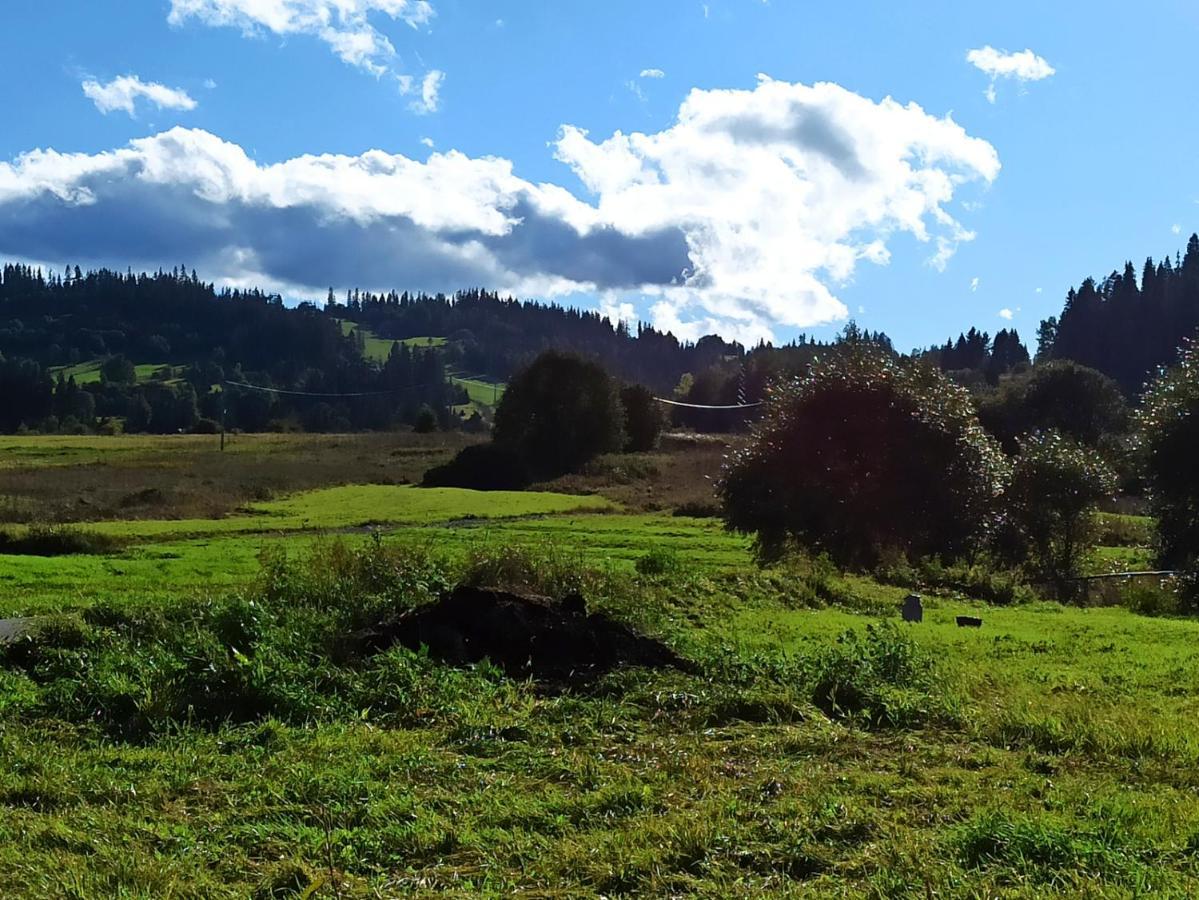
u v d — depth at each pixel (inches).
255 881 217.3
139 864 222.2
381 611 494.3
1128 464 1238.3
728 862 221.3
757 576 867.4
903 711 363.3
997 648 542.0
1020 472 1235.2
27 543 1117.1
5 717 355.9
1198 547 1046.4
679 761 300.0
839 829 239.0
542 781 286.0
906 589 1029.8
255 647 407.2
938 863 214.7
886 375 1149.7
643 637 457.1
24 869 221.0
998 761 304.8
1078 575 1168.2
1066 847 216.8
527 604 463.5
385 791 273.9
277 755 314.3
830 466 1144.8
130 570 848.9
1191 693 413.4
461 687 394.6
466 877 218.5
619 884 213.9
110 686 373.4
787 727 345.7
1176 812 248.5
